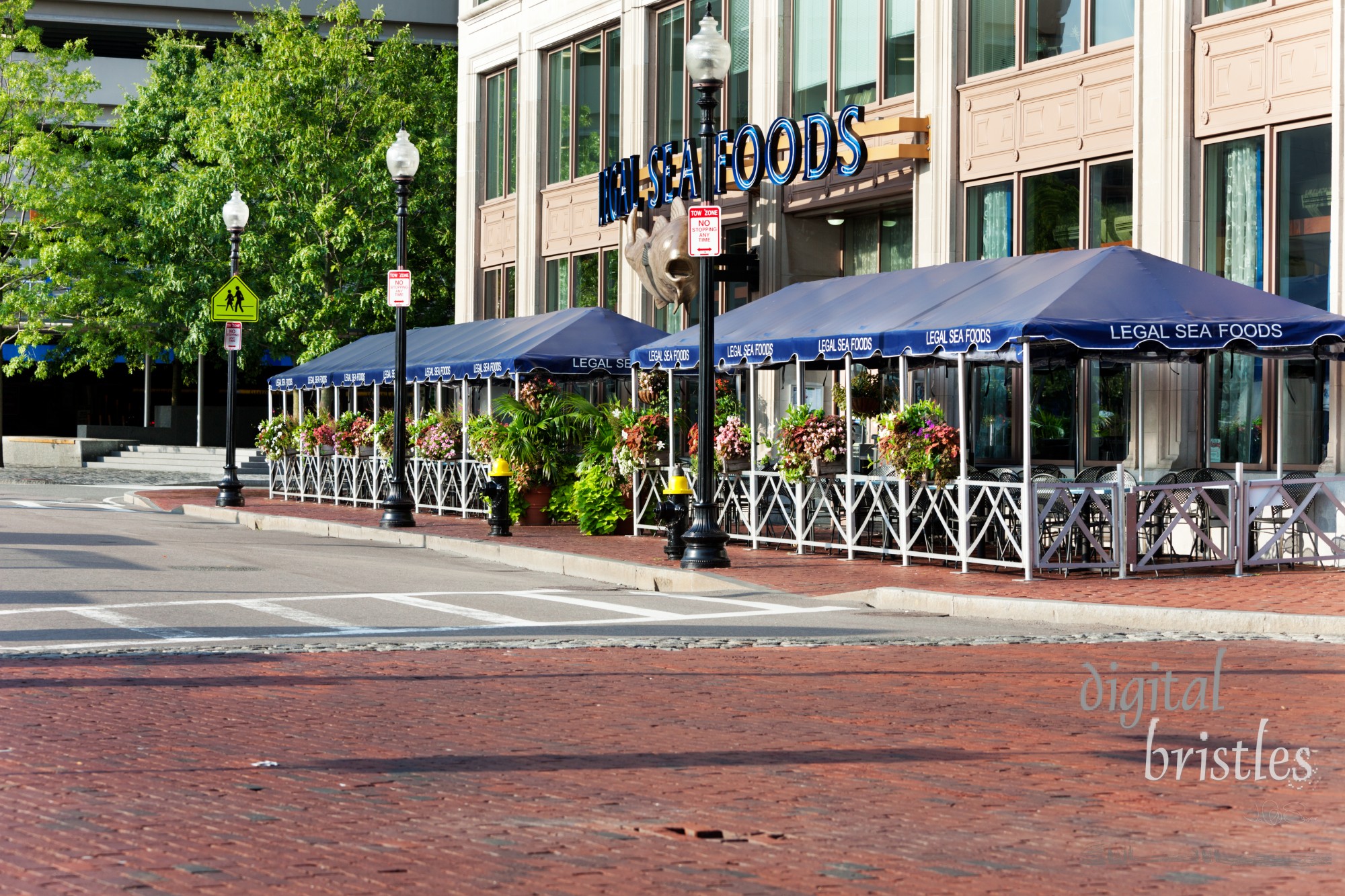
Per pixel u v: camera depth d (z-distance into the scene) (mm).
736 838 5699
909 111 23562
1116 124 20016
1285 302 16234
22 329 46219
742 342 19391
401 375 23766
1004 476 17469
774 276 26156
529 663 10633
